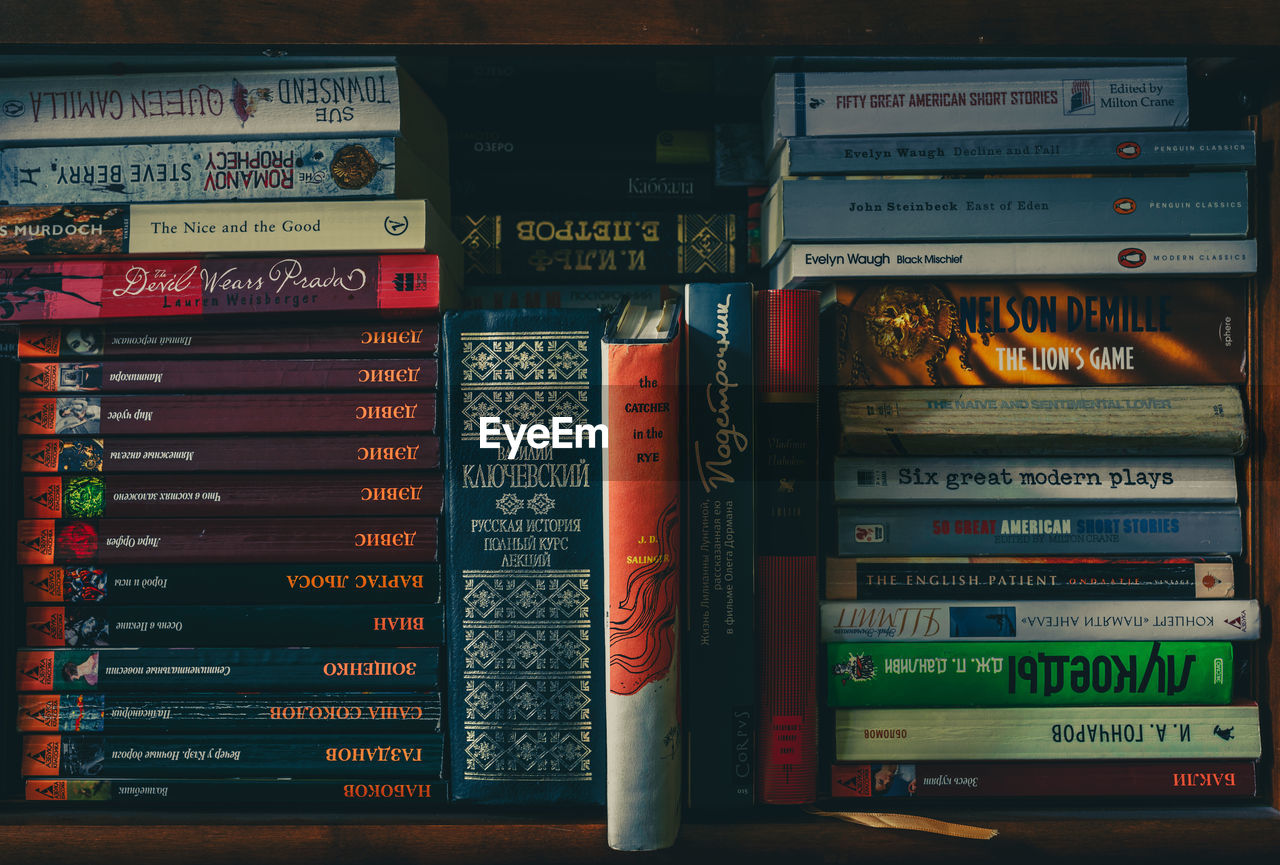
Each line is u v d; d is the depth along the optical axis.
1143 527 0.64
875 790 0.63
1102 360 0.63
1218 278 0.64
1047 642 0.63
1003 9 0.60
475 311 0.62
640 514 0.57
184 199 0.63
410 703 0.62
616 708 0.57
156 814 0.62
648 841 0.57
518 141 0.74
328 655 0.62
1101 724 0.63
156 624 0.63
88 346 0.64
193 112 0.63
